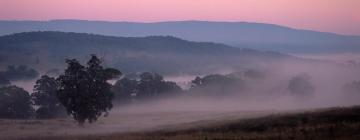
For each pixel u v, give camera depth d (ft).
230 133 183.21
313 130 166.30
